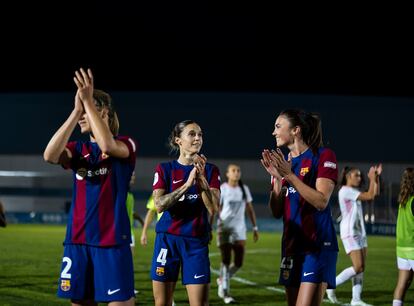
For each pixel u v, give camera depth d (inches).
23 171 1432.1
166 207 221.6
